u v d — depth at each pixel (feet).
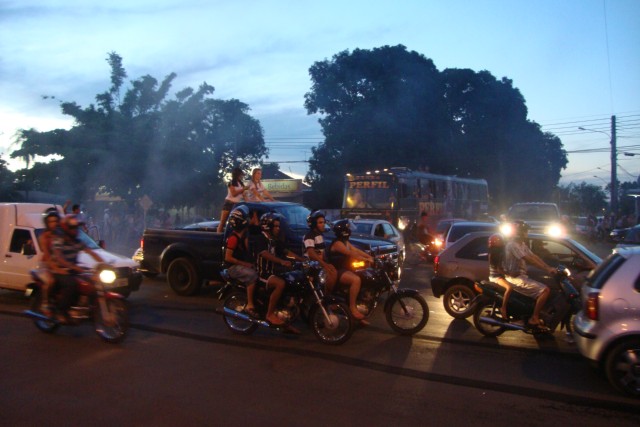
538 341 29.89
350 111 160.35
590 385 22.81
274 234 29.37
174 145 110.73
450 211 114.52
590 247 114.42
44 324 30.73
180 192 114.62
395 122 153.38
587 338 22.31
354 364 25.46
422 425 18.56
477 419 19.15
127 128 107.96
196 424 18.53
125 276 38.24
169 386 22.29
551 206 92.79
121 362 25.58
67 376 23.54
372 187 96.27
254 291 29.60
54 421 18.76
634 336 21.35
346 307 28.30
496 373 24.29
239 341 29.40
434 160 157.79
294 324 33.27
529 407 20.33
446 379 23.40
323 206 163.12
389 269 31.22
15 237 39.22
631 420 19.27
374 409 19.95
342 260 29.84
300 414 19.43
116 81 110.83
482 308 30.19
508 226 29.86
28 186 105.40
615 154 132.98
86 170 103.55
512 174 172.35
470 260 35.17
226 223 41.78
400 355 26.96
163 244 44.34
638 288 21.67
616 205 132.26
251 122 156.25
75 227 29.60
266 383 22.74
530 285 28.89
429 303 40.88
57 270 29.25
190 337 30.25
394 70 158.81
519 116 172.24
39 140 103.30
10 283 38.78
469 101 168.86
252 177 45.62
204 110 120.78
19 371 24.21
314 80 166.71
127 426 18.38
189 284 42.88
